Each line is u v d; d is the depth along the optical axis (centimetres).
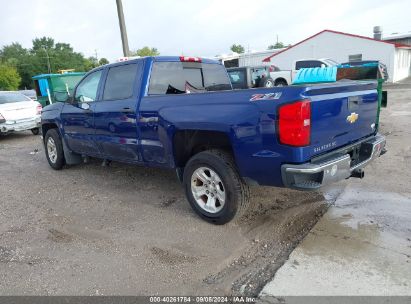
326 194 501
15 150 996
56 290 314
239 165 380
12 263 359
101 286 317
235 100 371
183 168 466
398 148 720
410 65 3906
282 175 349
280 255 355
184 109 414
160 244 387
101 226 439
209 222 430
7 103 1207
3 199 555
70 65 9900
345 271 320
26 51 10869
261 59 3616
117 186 591
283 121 336
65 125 643
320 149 360
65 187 602
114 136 527
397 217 419
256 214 449
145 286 315
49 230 433
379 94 465
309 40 3291
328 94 359
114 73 529
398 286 296
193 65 543
